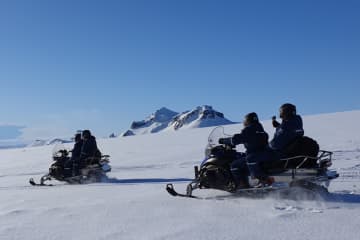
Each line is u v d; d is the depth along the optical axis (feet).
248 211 18.48
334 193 21.91
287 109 22.30
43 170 54.19
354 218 16.08
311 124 77.25
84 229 16.79
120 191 27.94
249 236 14.52
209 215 18.13
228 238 14.44
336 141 49.93
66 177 39.29
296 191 21.63
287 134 22.03
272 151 22.22
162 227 16.44
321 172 21.21
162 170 41.42
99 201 23.36
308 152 21.56
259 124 22.98
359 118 82.28
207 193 24.62
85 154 39.14
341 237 13.78
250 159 22.48
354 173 28.53
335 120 82.23
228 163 23.48
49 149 109.50
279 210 18.29
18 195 29.76
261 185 22.21
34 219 19.17
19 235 16.39
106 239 15.16
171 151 60.70
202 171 23.85
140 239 14.93
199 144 68.69
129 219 18.10
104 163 39.24
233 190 23.03
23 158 81.66
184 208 19.92
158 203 21.42
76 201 24.20
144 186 29.96
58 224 17.88
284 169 21.76
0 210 22.90
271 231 14.94
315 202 19.81
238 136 22.67
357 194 21.33
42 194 29.45
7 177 48.65
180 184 29.50
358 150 41.73
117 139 118.21
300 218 16.49
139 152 64.90
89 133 39.70
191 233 15.33
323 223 15.55
